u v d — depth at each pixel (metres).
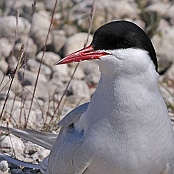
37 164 11.34
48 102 14.81
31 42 18.16
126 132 9.15
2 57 17.25
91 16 12.73
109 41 8.84
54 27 19.50
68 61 9.03
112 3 20.84
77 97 15.47
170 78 17.30
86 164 9.50
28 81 15.91
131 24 8.92
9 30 18.44
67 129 9.91
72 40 18.39
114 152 9.25
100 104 9.19
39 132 11.45
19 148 12.26
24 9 19.72
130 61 8.82
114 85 9.02
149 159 9.34
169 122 9.43
